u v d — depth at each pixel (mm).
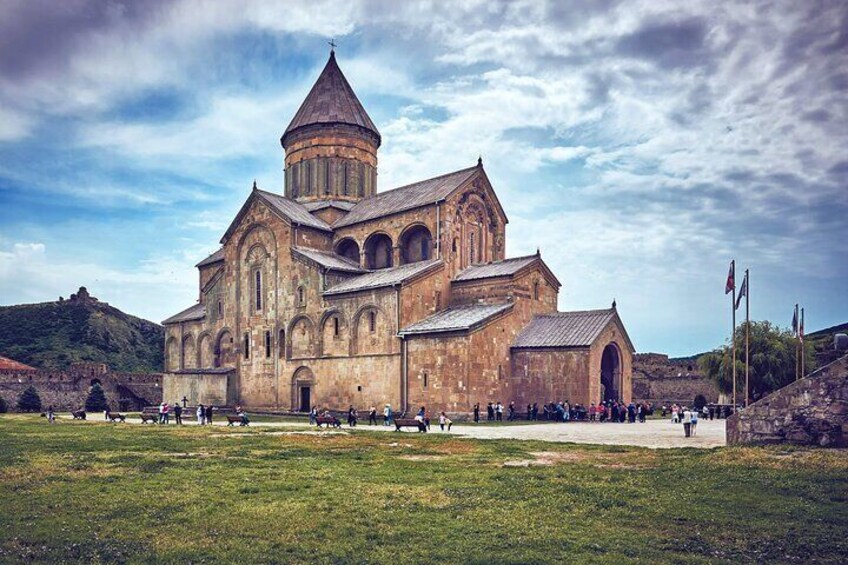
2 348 101750
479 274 52875
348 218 61344
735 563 11016
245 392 61125
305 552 11641
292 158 67312
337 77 68062
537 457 23656
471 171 57719
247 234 62688
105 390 74625
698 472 19156
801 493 16109
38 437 31953
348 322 52812
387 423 43281
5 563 10898
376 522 13719
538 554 11453
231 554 11492
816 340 61031
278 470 20516
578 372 46375
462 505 15203
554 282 54781
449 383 46125
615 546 11969
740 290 37844
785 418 23719
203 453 25250
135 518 13969
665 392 71562
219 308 65562
